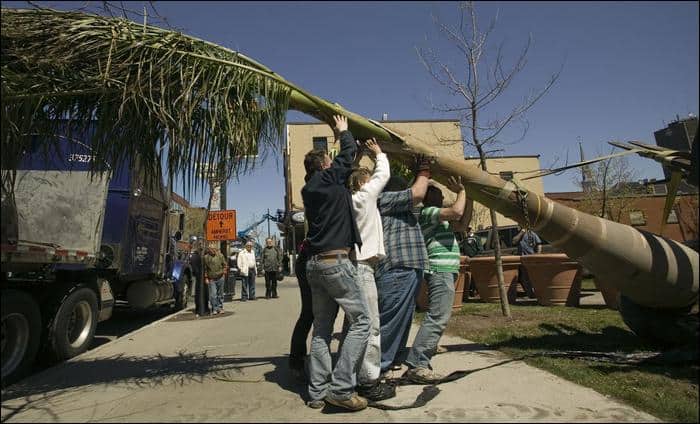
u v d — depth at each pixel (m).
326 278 3.51
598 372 4.12
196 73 4.12
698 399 3.35
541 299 8.66
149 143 4.37
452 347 5.52
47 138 4.29
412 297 4.03
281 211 24.16
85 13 4.01
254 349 6.27
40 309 5.74
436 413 3.40
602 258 4.30
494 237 7.45
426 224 4.39
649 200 21.09
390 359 4.09
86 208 6.92
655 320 4.64
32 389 4.51
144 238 9.37
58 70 3.88
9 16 3.80
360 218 3.73
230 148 4.32
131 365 5.50
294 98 4.32
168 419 3.46
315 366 3.69
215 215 13.93
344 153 3.79
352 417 3.41
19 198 6.59
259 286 22.41
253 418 3.44
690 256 4.27
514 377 4.15
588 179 17.02
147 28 4.13
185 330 8.46
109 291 7.60
